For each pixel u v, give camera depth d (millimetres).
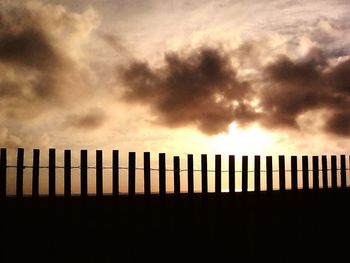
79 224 7023
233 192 7777
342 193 8883
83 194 7051
